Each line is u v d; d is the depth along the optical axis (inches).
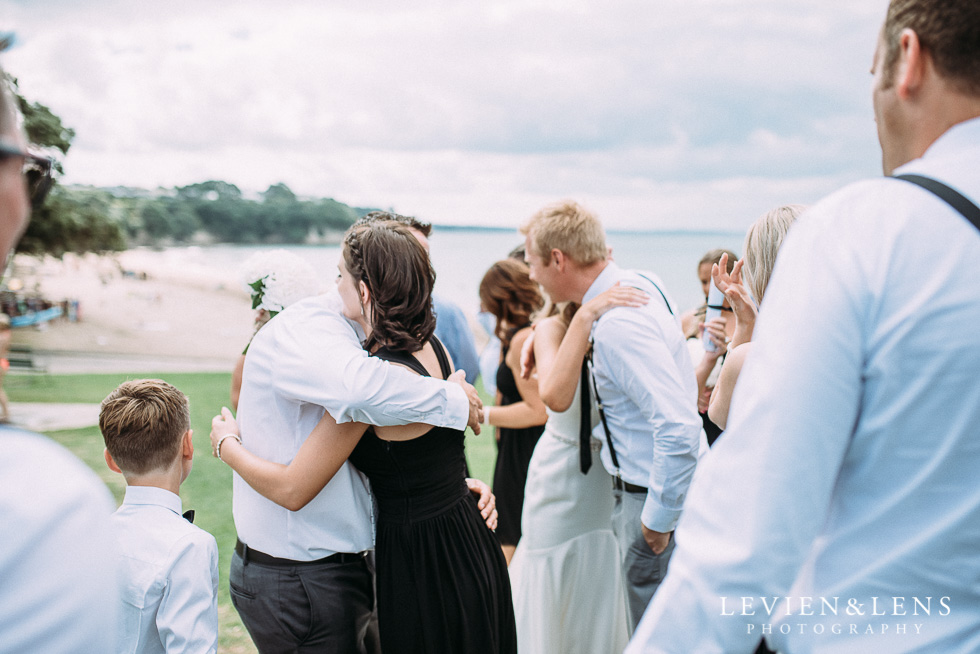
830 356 26.9
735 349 65.0
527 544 103.7
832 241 28.3
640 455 84.6
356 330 73.7
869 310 27.1
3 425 23.9
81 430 315.0
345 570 70.6
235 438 70.3
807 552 27.1
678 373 78.0
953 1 28.1
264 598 68.9
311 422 68.1
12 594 21.4
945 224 26.6
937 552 26.8
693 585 27.9
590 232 89.4
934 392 26.0
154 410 64.1
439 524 70.4
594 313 81.7
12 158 23.4
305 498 64.6
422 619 69.5
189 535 63.7
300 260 81.7
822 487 27.0
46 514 22.5
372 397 60.7
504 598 77.2
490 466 247.1
